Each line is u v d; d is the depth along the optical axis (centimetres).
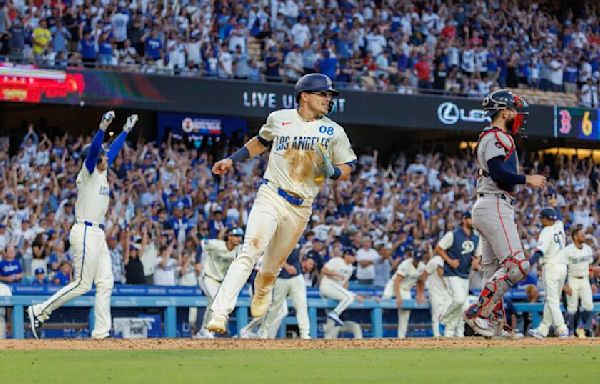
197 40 6450
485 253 2759
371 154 7406
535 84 7794
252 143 2383
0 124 6650
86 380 1560
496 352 2128
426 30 7381
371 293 4741
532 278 5075
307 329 4122
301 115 2334
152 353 2067
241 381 1544
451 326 4372
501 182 2592
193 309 4288
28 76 5825
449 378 1590
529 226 6581
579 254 4566
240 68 6569
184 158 6034
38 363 1839
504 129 2647
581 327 4716
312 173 2333
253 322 4069
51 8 6031
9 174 5381
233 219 5678
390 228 6009
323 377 1602
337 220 5831
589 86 7962
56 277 4494
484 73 7538
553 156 7700
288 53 6762
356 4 7181
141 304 4178
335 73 6838
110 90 6084
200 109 6375
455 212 6494
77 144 5809
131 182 5612
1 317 3806
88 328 4041
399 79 7169
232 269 2259
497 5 7825
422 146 7531
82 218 3188
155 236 5125
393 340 2622
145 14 6312
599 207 7462
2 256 4522
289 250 2412
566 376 1608
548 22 8069
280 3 6881
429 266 4409
